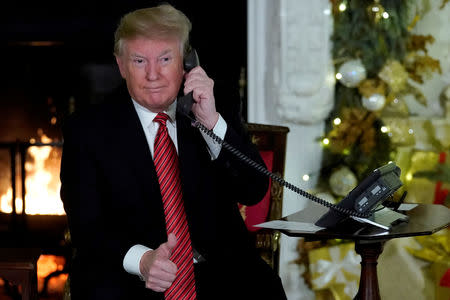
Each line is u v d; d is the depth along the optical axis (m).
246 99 5.67
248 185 2.94
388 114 4.74
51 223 5.98
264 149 3.71
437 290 4.45
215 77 6.00
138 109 2.91
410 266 4.52
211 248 2.91
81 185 2.80
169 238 2.48
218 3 5.96
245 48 5.96
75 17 6.05
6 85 6.16
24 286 2.95
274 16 4.80
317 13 4.64
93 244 2.71
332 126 4.80
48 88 6.15
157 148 2.84
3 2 6.05
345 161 4.70
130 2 6.02
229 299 2.80
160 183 2.83
